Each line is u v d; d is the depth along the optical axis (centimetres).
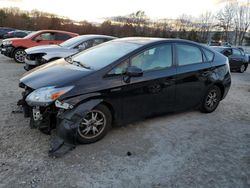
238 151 392
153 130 441
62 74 384
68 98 350
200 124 486
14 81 724
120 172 317
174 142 404
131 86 404
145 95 425
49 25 4772
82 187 286
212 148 395
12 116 450
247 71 1648
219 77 541
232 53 1447
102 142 386
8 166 312
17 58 1116
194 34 5638
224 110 591
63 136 347
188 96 495
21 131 397
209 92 536
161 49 453
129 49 426
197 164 347
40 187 281
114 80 387
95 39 883
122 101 400
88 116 372
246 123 514
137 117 430
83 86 362
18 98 554
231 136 445
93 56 444
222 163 355
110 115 396
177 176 318
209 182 311
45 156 337
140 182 302
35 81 380
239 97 744
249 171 340
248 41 5566
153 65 439
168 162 347
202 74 507
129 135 415
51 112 357
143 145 387
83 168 319
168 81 451
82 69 399
